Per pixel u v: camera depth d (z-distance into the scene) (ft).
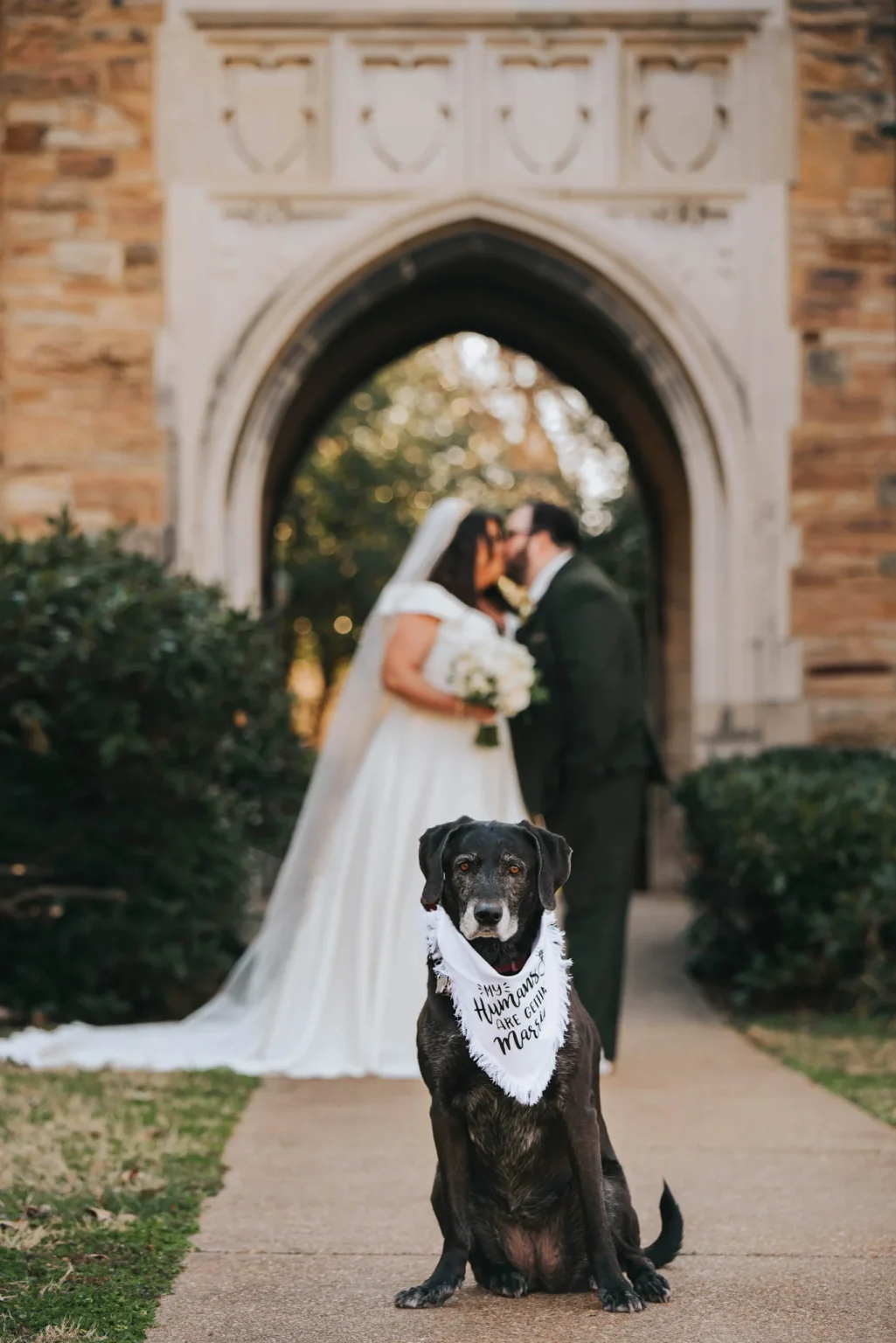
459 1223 10.85
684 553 37.60
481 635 20.40
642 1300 10.80
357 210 31.73
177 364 31.53
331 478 71.67
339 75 31.76
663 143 32.09
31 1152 14.83
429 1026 10.73
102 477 31.50
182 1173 14.51
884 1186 14.29
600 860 20.61
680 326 32.04
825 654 32.14
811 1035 23.16
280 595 56.75
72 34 31.65
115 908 23.85
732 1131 16.65
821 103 32.19
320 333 32.07
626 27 31.96
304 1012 20.47
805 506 32.19
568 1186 11.00
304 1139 16.22
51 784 24.30
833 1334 10.25
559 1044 10.47
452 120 31.86
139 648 22.44
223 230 31.71
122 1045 20.74
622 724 20.71
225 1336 10.22
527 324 38.93
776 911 26.16
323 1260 12.01
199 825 24.49
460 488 75.46
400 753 20.63
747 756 31.19
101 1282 11.23
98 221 31.63
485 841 10.68
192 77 31.68
